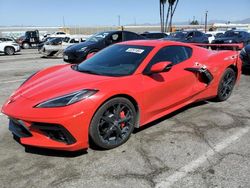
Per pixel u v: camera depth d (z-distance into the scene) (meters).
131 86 3.73
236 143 3.77
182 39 18.50
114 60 4.30
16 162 3.34
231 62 5.52
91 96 3.31
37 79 4.16
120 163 3.29
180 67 4.57
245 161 3.31
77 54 11.18
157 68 3.83
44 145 3.30
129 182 2.93
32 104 3.36
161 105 4.21
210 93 5.21
